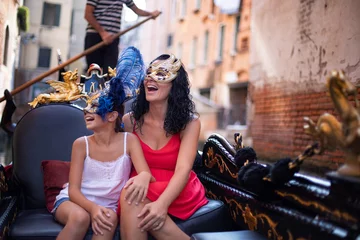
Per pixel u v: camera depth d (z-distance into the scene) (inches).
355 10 259.4
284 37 361.7
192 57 913.5
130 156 95.2
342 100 58.3
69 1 632.4
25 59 566.9
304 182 69.9
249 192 86.7
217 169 105.3
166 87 95.4
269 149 387.2
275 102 379.2
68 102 114.1
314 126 64.6
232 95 780.0
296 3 338.6
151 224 83.0
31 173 106.1
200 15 890.1
